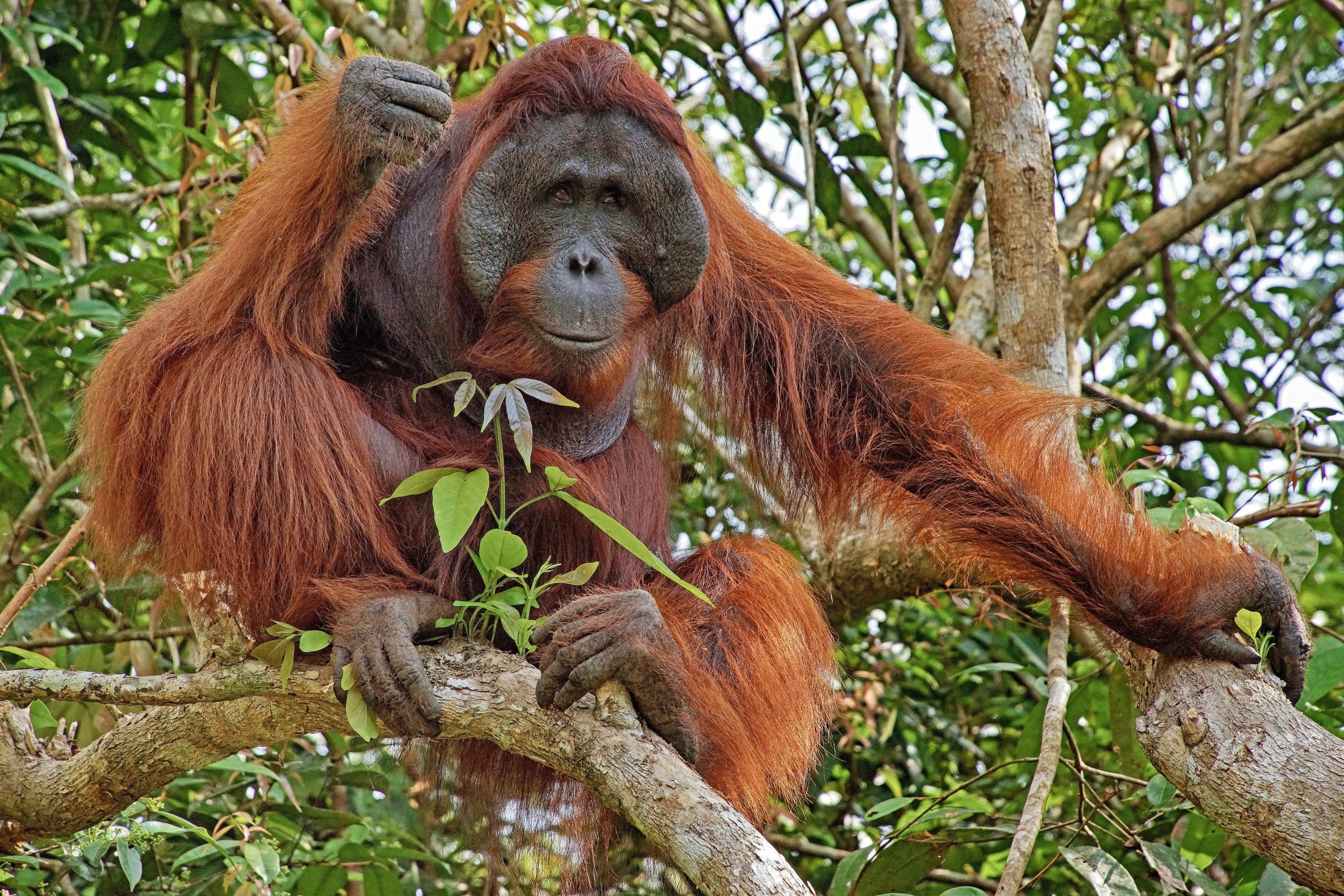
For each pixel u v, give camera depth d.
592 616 4.91
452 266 5.88
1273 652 5.84
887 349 7.15
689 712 5.19
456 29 10.37
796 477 7.38
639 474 6.73
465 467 5.80
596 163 5.62
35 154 9.94
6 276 8.56
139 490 5.80
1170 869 6.61
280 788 8.02
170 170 11.74
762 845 4.21
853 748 9.62
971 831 7.04
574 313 5.52
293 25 9.63
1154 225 9.54
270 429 5.58
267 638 5.64
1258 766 4.93
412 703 4.87
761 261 7.18
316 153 5.76
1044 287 7.20
